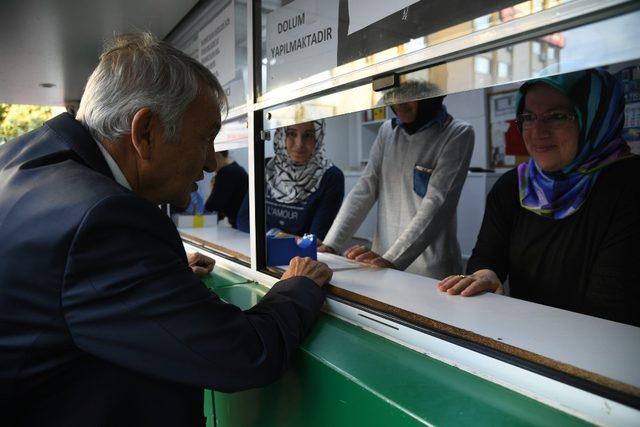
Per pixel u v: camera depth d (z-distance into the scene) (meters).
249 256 1.32
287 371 0.76
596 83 1.03
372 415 0.58
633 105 1.39
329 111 0.91
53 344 0.55
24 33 1.85
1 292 0.54
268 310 0.71
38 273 0.53
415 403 0.54
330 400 0.66
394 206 1.66
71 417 0.60
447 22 0.63
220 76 1.45
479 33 0.58
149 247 0.57
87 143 0.63
